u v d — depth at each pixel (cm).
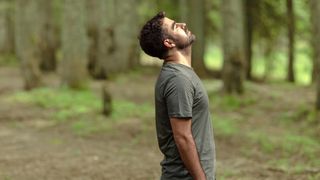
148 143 1140
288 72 2478
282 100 1619
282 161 912
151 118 1388
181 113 333
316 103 1267
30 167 930
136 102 1736
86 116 1436
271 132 1188
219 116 1423
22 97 1767
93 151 1066
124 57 2616
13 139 1199
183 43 352
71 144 1141
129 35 2686
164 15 359
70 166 934
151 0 3353
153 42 351
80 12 1877
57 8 3478
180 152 338
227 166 909
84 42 1902
